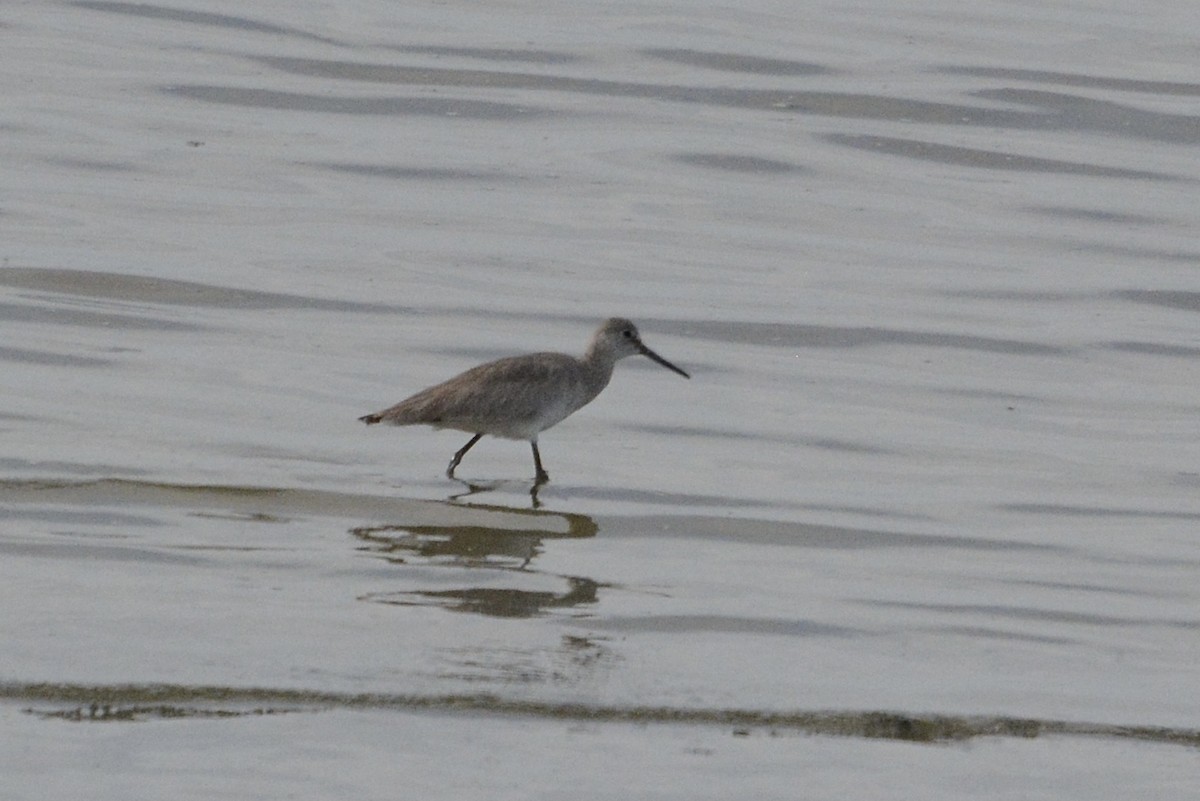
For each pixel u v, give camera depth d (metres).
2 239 21.02
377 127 25.86
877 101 27.52
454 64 28.44
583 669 11.21
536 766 9.86
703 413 17.48
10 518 13.59
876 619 12.47
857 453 16.52
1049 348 19.73
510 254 21.75
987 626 12.45
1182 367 19.36
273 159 24.45
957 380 18.72
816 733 10.48
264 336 18.89
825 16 31.66
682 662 11.45
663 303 20.45
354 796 9.44
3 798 9.23
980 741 10.47
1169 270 22.19
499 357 18.78
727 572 13.36
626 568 13.34
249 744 9.93
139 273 20.33
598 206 23.55
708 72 28.56
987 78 28.56
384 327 19.41
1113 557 14.08
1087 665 11.76
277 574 12.76
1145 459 16.58
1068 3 32.97
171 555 13.01
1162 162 25.75
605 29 30.44
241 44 28.78
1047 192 24.62
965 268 22.02
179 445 15.62
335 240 21.88
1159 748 10.46
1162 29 31.42
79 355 17.95
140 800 9.29
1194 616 12.81
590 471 15.70
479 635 11.71
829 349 19.47
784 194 24.28
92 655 10.93
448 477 15.34
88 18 29.50
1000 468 16.23
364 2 31.41
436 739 10.12
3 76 26.59
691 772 9.89
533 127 26.20
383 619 11.92
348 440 16.12
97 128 25.00
